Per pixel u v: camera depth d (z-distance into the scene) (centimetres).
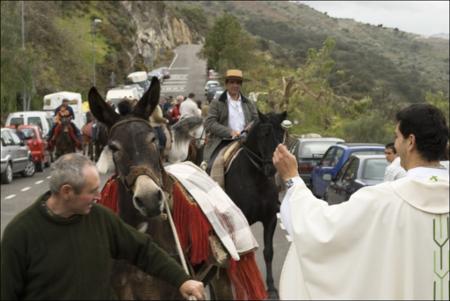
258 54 8106
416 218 354
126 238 461
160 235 567
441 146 371
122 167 557
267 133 935
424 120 371
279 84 4116
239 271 622
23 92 4300
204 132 1084
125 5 11444
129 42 9944
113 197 569
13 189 2245
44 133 3384
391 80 9450
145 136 562
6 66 3966
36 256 422
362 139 3581
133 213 557
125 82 8069
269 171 925
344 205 367
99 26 9344
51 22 7225
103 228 448
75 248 429
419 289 351
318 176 1756
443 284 352
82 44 8306
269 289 934
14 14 4006
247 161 949
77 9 9575
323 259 363
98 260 437
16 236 422
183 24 14838
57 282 424
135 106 593
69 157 431
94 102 587
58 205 428
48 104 4475
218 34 7969
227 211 627
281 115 960
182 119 870
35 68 4559
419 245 353
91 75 7344
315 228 366
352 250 359
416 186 358
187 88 7938
